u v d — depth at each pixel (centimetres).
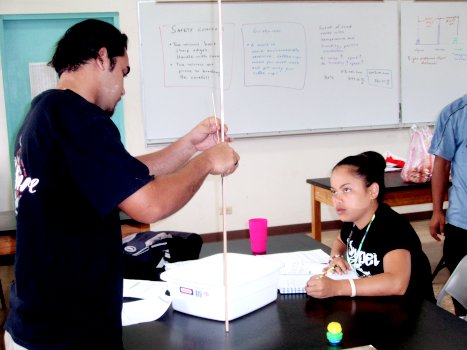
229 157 126
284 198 464
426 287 161
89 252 108
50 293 107
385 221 159
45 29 413
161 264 173
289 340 116
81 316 108
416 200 305
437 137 227
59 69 121
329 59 452
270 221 464
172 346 116
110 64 120
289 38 440
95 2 411
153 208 107
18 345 110
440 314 128
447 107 225
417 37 468
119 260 113
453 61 482
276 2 434
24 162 108
